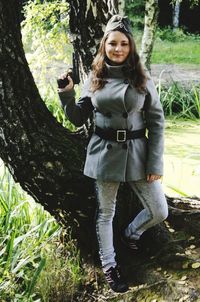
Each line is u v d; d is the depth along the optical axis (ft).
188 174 15.43
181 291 8.77
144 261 9.58
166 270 9.26
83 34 9.11
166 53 41.29
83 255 10.03
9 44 8.23
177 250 9.58
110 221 8.86
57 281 9.49
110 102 7.99
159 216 8.79
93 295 9.36
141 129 8.37
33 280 9.00
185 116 23.20
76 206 9.47
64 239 10.29
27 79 8.64
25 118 8.72
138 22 49.65
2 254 10.03
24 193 12.21
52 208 9.69
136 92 7.91
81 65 9.41
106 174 8.30
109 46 7.79
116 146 8.24
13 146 8.84
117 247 9.86
